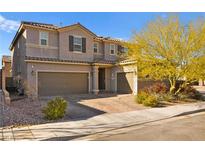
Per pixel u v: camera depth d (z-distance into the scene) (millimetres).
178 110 13781
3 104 13711
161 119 11500
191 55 16703
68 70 20625
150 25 17766
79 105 14781
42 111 11844
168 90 19688
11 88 23672
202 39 16234
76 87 21203
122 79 22531
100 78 24469
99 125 9797
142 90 18953
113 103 15719
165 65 17391
